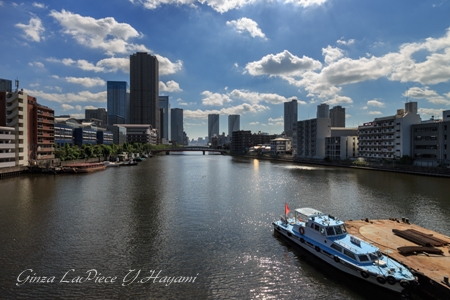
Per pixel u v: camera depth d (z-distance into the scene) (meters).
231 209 52.72
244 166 152.00
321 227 31.41
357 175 104.12
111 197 63.03
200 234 38.72
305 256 31.48
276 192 70.38
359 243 28.34
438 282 21.66
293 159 191.88
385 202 57.34
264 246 34.38
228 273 27.75
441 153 105.50
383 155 133.12
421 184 79.56
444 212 49.25
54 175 103.25
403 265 25.36
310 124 194.88
